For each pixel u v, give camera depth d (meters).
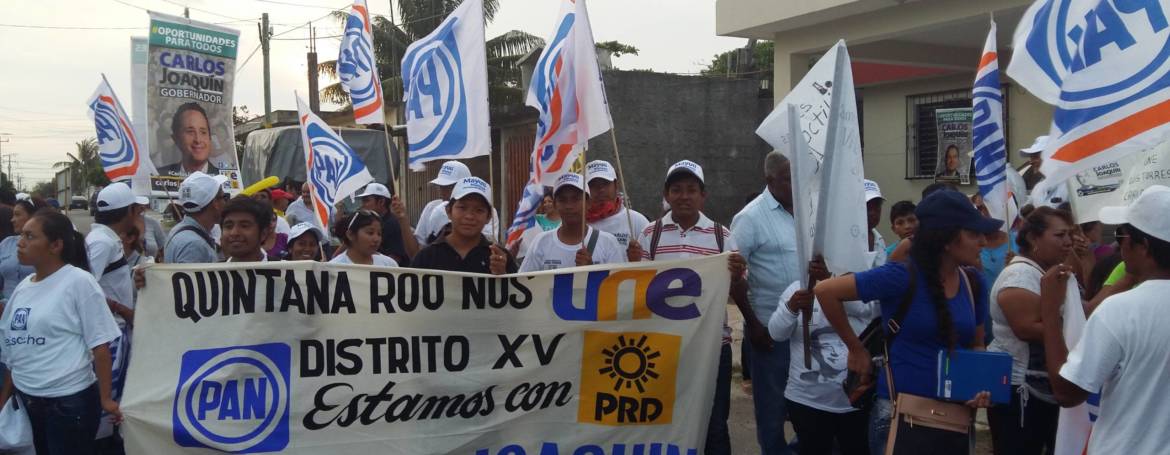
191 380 4.36
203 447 4.34
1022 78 4.78
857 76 13.70
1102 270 5.06
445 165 8.23
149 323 4.38
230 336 4.40
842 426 4.86
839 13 10.97
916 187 14.15
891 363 3.93
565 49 5.16
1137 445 3.15
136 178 8.05
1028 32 4.80
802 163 4.61
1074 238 5.38
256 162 16.61
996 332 4.81
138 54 8.38
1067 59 4.62
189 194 5.62
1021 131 12.56
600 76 5.01
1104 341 3.18
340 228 6.16
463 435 4.59
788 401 4.91
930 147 13.92
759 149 16.20
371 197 8.92
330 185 6.50
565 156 5.20
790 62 12.01
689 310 4.71
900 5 10.62
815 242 4.44
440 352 4.58
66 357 4.57
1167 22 3.91
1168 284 3.17
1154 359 3.10
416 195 21.11
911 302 3.84
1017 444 4.75
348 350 4.50
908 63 12.15
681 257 5.45
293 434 4.43
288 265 4.45
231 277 4.41
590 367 4.68
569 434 4.67
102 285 5.57
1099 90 4.09
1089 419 4.22
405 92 5.64
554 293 4.66
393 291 4.54
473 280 4.61
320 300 4.47
